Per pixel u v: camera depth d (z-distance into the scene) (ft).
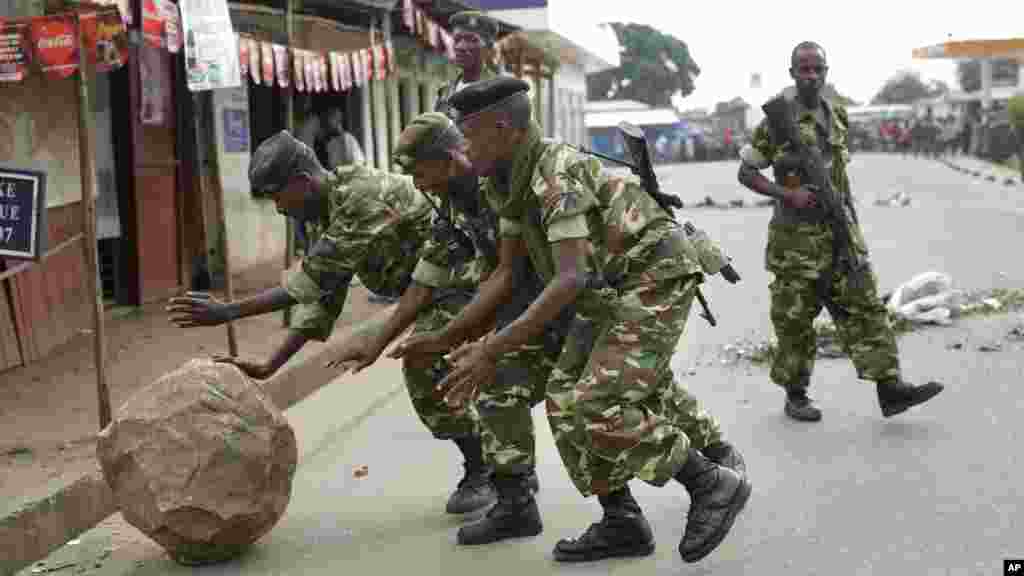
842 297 18.93
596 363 12.44
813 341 19.88
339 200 14.42
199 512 13.70
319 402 23.31
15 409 20.71
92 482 16.15
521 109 12.10
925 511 14.75
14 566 14.24
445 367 15.12
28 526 14.60
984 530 13.94
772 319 19.90
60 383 22.94
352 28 37.52
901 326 27.53
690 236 13.39
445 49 41.52
